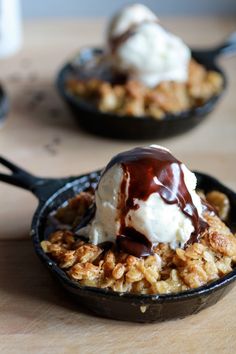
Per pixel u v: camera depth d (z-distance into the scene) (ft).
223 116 2.29
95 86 2.15
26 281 1.62
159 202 1.47
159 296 1.40
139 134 2.10
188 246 1.49
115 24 2.20
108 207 1.49
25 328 1.51
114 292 1.41
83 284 1.45
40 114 2.29
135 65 2.12
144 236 1.48
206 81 2.22
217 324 1.51
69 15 3.05
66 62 2.41
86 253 1.48
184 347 1.47
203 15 2.99
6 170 1.99
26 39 2.75
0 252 1.71
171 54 2.12
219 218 1.60
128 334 1.49
